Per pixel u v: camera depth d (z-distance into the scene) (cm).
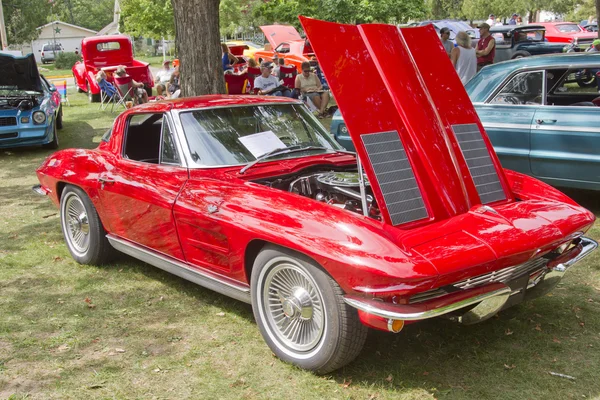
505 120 651
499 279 337
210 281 393
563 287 455
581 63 618
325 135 482
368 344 369
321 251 304
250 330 396
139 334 394
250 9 4438
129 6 3612
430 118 375
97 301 449
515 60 675
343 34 362
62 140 1208
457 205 355
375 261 291
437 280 294
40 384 335
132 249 465
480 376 334
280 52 2100
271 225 332
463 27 2252
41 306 441
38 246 579
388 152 349
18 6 4544
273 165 423
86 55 1934
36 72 1120
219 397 319
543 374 335
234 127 445
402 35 394
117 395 323
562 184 623
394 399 312
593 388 321
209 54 807
